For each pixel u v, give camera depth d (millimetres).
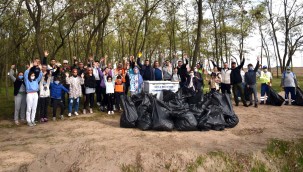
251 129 7918
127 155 5277
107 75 11703
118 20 25641
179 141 6312
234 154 5676
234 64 12625
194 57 15266
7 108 13070
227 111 8312
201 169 5234
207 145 6066
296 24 26078
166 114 7801
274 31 28359
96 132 7883
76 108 11164
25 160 5945
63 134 7996
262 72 13539
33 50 25000
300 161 6297
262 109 11719
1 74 21203
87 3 16016
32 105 9500
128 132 7621
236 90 12578
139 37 30062
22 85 9953
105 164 5133
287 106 12680
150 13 23656
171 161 5227
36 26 13375
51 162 5500
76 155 5469
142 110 8359
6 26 17625
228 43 33656
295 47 27391
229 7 25891
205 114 7871
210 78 13664
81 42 28203
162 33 29203
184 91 9703
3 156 6199
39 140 7441
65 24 22234
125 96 8648
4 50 17750
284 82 13344
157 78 12305
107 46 36281
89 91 11367
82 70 11812
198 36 15367
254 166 5633
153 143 6082
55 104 10273
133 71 11930
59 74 10477
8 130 8805
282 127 8211
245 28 32156
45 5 16641
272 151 6199
